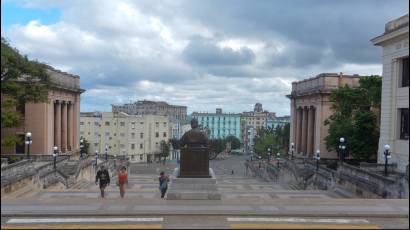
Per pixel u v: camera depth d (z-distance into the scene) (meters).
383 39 42.44
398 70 41.47
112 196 30.89
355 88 55.28
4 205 21.34
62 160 58.72
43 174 39.91
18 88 41.59
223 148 182.12
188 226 17.41
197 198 24.19
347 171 38.84
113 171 74.19
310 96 79.12
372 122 48.53
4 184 30.23
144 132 141.38
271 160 97.88
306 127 83.25
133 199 24.17
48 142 65.81
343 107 54.16
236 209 20.45
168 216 19.39
